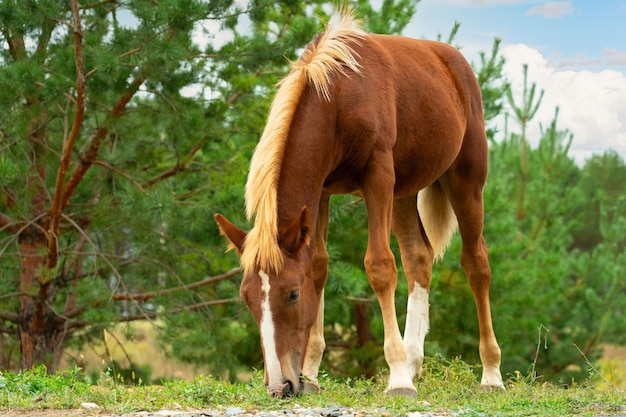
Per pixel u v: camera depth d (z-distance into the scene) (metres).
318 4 12.50
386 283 5.34
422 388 5.80
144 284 13.08
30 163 10.93
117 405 4.80
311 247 5.16
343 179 5.71
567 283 19.91
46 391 5.18
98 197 12.38
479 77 14.45
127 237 12.62
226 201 11.01
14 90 9.52
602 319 18.05
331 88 5.45
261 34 11.48
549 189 19.81
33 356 11.70
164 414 4.52
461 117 6.48
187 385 5.39
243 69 11.34
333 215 11.55
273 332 4.60
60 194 10.57
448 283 14.89
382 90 5.65
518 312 15.65
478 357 14.98
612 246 22.06
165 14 9.47
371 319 15.45
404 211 6.57
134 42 9.67
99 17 11.45
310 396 5.04
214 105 10.72
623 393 5.46
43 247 10.99
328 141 5.39
